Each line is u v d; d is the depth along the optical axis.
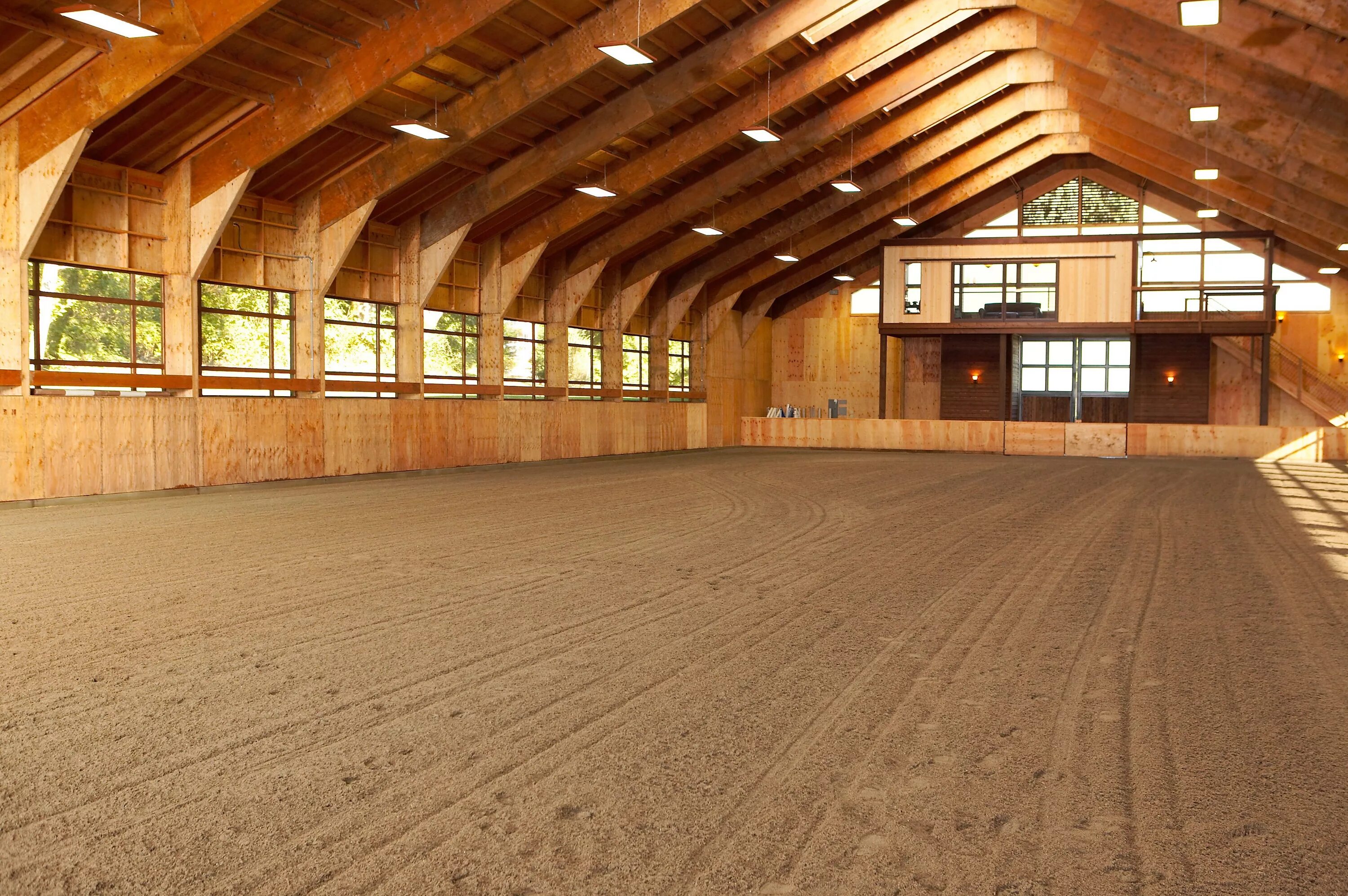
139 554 8.38
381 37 13.36
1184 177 24.28
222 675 4.67
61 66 11.81
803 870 2.74
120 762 3.54
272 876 2.69
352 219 16.80
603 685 4.55
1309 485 16.97
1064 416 32.12
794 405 35.09
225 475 15.39
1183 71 16.56
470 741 3.79
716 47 16.42
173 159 14.48
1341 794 3.29
